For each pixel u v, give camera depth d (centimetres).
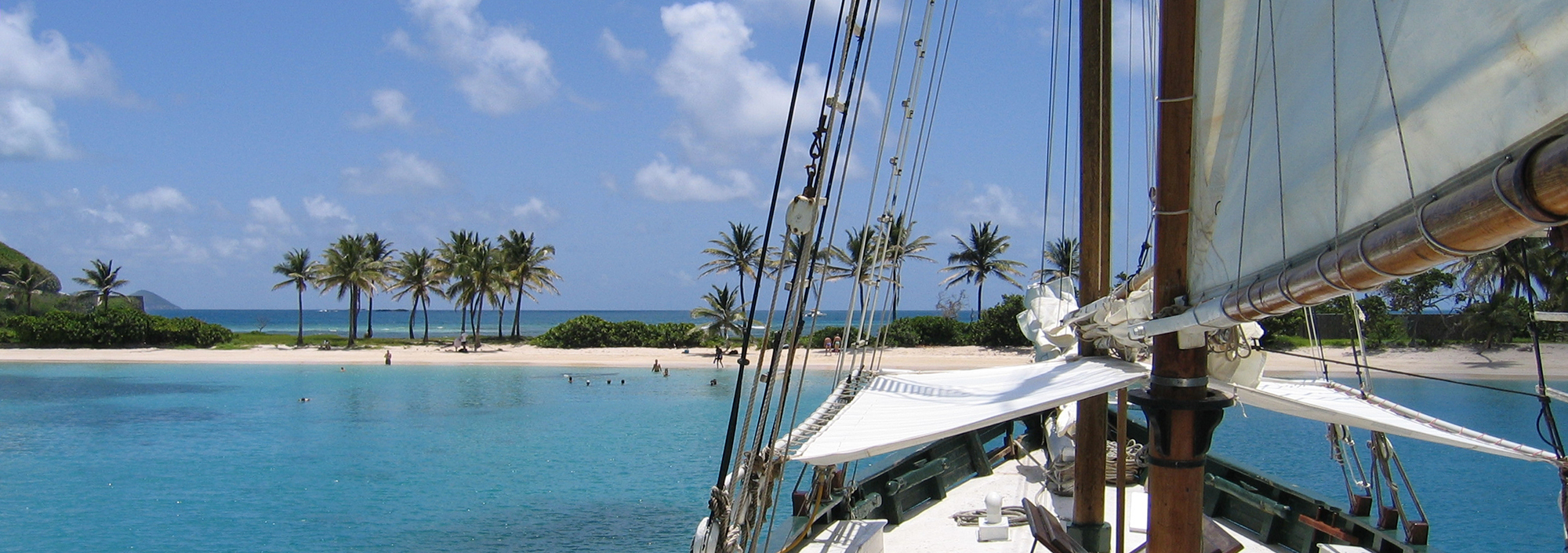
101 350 7256
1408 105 261
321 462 2744
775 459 526
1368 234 275
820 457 452
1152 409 414
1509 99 222
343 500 2239
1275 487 936
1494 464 2506
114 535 1920
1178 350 411
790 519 845
